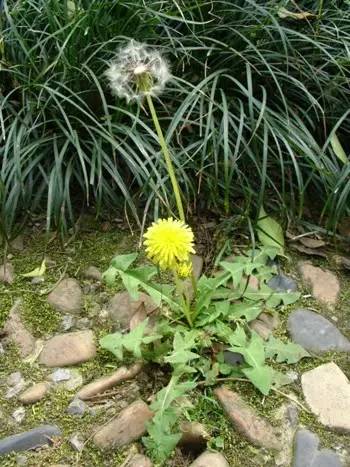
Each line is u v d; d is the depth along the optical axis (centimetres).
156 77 50
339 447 43
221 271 54
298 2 63
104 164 55
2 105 55
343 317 52
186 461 42
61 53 53
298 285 54
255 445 43
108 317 51
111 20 57
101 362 47
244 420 44
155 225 43
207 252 56
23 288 53
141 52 54
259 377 44
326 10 61
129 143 57
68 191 54
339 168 57
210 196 58
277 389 46
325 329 50
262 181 54
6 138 55
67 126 57
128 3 56
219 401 45
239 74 60
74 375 47
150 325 49
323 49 57
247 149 54
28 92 57
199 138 57
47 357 48
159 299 48
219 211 58
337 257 57
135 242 56
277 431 44
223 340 47
